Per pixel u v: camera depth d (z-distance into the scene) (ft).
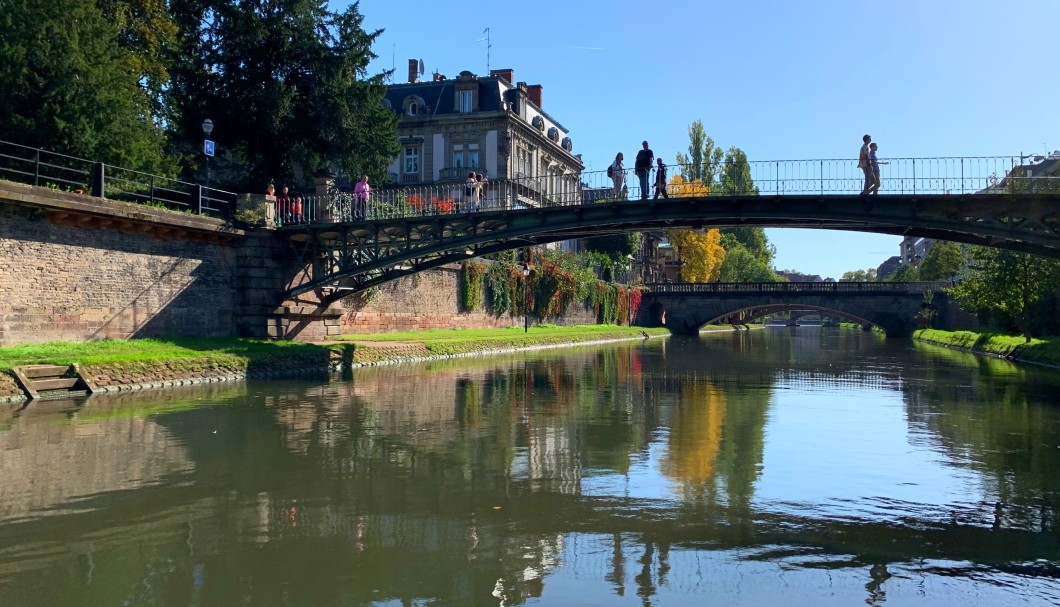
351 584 21.09
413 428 45.91
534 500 29.76
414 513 27.84
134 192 84.33
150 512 27.76
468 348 119.24
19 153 81.20
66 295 68.59
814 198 78.95
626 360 112.16
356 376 78.54
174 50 112.98
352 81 119.55
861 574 22.13
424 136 204.85
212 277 85.56
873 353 138.00
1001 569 22.66
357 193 101.04
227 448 39.14
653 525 26.63
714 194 85.30
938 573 22.27
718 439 43.16
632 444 41.45
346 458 37.06
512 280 167.94
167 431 43.75
